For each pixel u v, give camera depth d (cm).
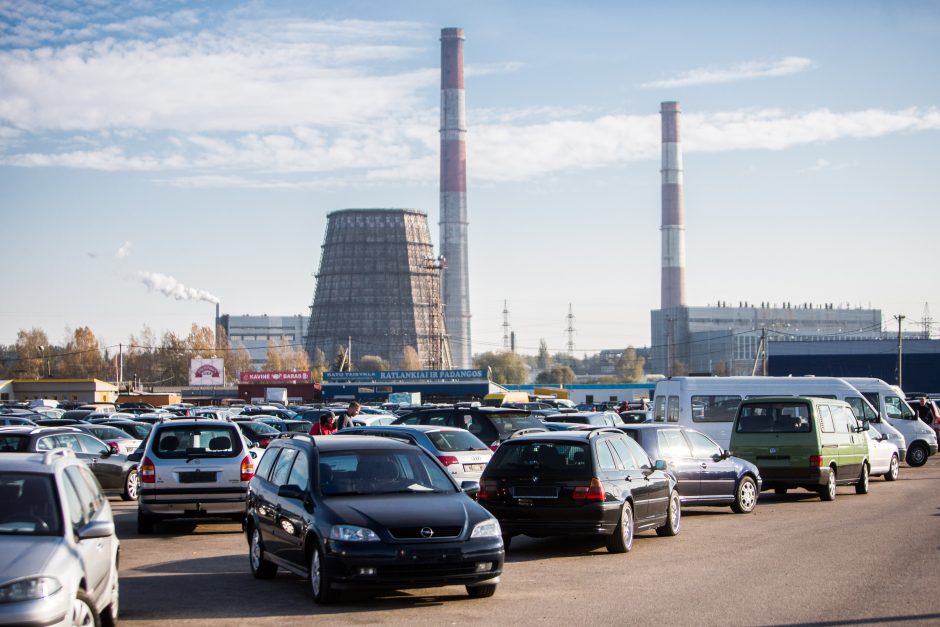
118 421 3241
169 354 16150
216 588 1339
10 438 2206
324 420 2544
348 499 1246
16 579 842
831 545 1714
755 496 2320
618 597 1249
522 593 1288
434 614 1152
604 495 1600
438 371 12544
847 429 2731
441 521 1197
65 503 948
